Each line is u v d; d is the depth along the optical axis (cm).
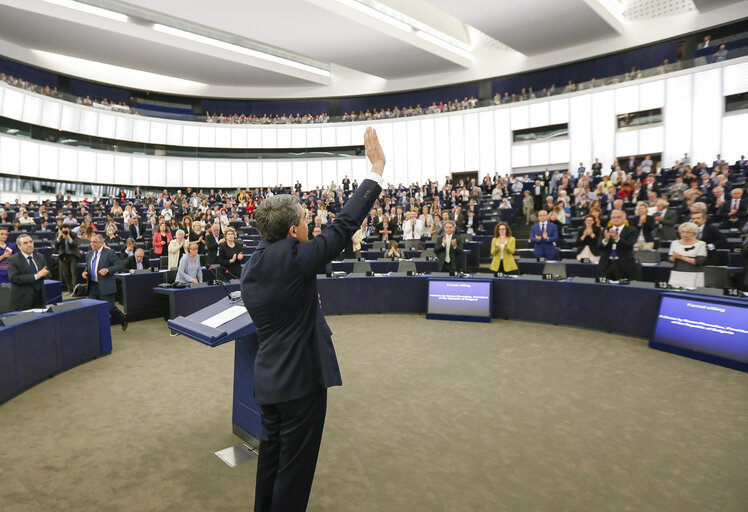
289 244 176
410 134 2816
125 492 259
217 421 355
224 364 499
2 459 297
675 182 1357
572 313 626
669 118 2062
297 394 175
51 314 455
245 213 2033
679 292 519
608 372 445
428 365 479
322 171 2966
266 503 189
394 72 2747
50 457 299
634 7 2186
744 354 441
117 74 2666
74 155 2388
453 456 295
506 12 1953
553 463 284
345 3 2038
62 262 930
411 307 735
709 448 297
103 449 310
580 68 2453
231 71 2662
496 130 2575
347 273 775
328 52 2397
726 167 1343
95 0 2008
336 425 343
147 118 2684
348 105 3109
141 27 2122
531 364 475
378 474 275
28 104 2169
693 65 1992
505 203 1609
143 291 736
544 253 838
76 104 2397
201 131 2859
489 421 345
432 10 2403
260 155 2969
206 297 687
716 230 720
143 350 554
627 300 573
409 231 1244
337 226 176
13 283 549
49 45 2228
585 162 2314
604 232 685
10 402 391
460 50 2661
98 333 522
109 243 1146
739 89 1883
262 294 173
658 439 311
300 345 177
